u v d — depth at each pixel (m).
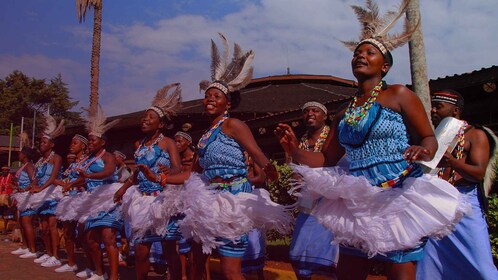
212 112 4.29
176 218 5.16
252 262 5.32
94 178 6.54
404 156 2.56
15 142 37.12
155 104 5.71
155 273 7.93
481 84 6.92
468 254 4.04
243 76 4.51
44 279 7.32
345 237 2.76
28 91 62.66
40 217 8.85
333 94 15.41
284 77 17.09
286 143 3.15
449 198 2.72
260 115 13.72
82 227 7.16
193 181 4.11
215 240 3.90
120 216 6.54
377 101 2.87
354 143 2.94
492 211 5.24
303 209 4.41
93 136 6.89
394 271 2.76
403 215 2.68
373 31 3.09
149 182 5.36
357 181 2.69
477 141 4.13
